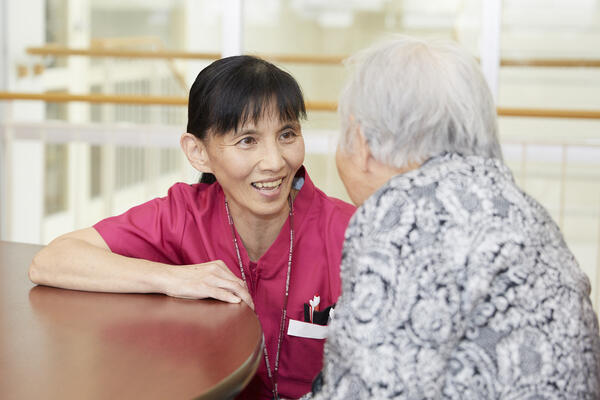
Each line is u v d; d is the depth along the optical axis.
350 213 1.35
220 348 0.93
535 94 4.99
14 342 0.95
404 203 0.86
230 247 1.33
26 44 3.80
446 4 5.36
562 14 4.85
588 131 4.98
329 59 3.80
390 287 0.82
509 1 4.87
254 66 1.20
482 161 0.91
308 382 1.33
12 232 3.59
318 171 5.45
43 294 1.15
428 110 0.90
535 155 3.00
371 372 0.80
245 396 1.34
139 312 1.07
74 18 4.29
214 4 4.70
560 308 0.86
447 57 0.91
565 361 0.84
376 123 0.92
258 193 1.23
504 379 0.81
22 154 3.65
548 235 0.91
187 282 1.13
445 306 0.81
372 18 5.50
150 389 0.81
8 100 3.27
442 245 0.83
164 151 4.64
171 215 1.33
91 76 4.41
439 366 0.80
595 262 4.10
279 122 1.20
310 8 5.55
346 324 0.83
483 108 0.92
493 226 0.85
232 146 1.20
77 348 0.93
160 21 4.66
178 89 4.70
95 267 1.17
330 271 1.31
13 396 0.79
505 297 0.83
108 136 3.39
